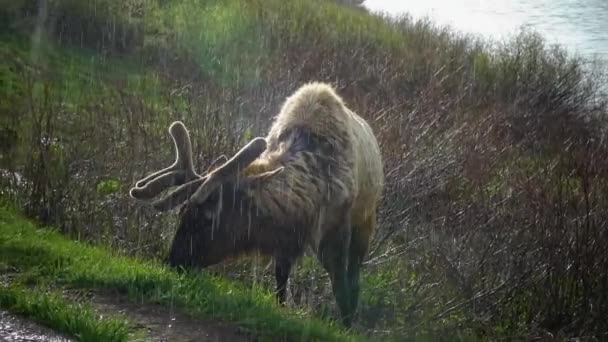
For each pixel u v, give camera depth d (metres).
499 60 25.95
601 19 40.03
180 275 8.35
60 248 9.17
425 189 12.99
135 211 11.08
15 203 11.01
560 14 41.31
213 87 17.55
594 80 26.89
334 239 8.91
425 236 11.98
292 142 8.63
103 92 17.36
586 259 11.33
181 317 7.84
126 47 20.97
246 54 21.09
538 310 11.22
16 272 8.48
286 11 25.38
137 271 8.57
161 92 17.45
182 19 22.88
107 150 12.41
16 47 19.41
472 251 11.71
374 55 23.05
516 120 22.23
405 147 14.05
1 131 13.39
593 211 12.20
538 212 12.43
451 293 11.02
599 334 10.99
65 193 11.20
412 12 39.62
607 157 16.09
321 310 9.91
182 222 8.23
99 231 10.82
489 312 10.91
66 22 20.78
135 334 7.43
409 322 10.46
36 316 7.50
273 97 16.97
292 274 10.67
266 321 7.91
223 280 9.00
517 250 11.59
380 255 11.79
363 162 9.30
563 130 21.66
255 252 8.36
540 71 25.17
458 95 20.98
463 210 12.74
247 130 13.55
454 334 10.23
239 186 8.10
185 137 8.55
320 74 19.84
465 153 15.41
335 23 25.64
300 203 8.32
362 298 10.80
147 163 12.03
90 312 7.58
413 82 22.27
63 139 13.18
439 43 26.36
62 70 18.83
